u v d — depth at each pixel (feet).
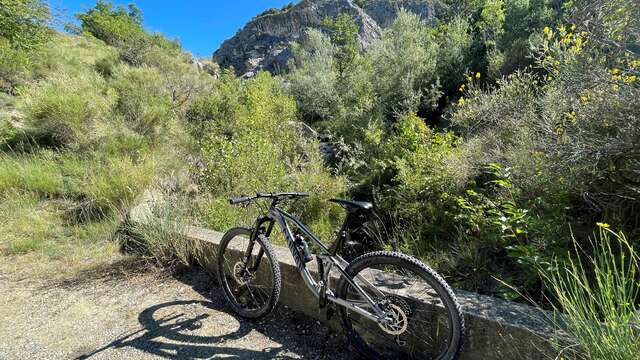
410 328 7.30
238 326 8.98
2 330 8.99
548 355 5.79
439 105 40.16
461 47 43.52
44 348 8.25
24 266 12.53
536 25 40.86
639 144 8.38
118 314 9.60
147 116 28.12
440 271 11.21
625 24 9.27
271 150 22.30
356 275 7.30
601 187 9.73
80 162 21.13
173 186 19.67
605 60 10.09
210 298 10.38
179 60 67.62
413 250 13.03
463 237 12.22
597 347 4.86
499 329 6.30
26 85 30.68
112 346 8.23
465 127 20.49
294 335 8.59
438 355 6.55
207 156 21.11
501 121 15.93
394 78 42.93
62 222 16.03
